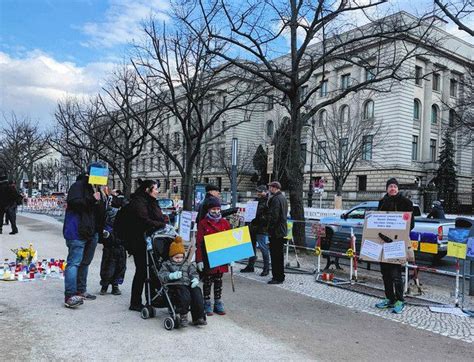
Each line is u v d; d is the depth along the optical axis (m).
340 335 5.62
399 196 7.11
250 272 10.29
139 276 6.26
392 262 6.82
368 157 47.53
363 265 12.23
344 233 11.42
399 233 6.83
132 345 4.89
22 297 6.85
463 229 7.27
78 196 6.33
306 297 7.79
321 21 13.44
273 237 8.95
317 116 46.50
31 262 9.13
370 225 7.08
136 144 24.70
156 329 5.52
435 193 43.47
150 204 6.34
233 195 13.34
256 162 54.47
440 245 12.65
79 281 6.91
